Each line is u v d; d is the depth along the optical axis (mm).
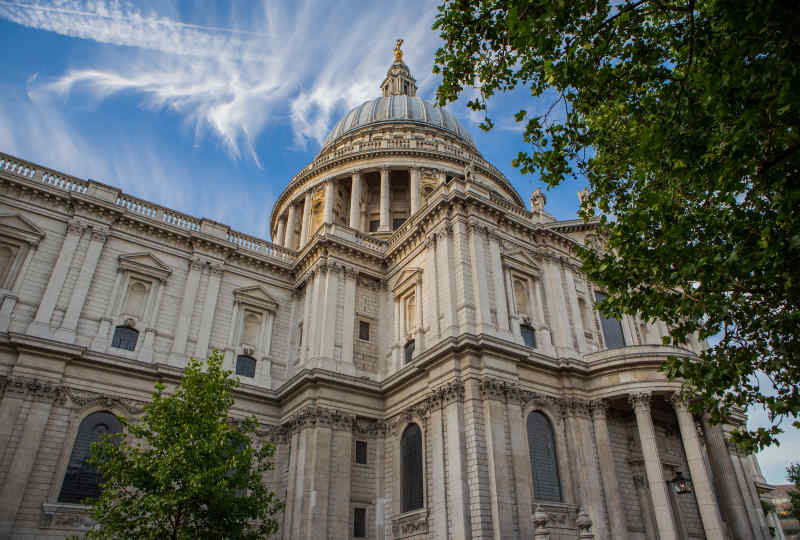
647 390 34281
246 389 39188
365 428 37781
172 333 38969
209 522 23656
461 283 35656
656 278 19094
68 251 36781
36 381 32156
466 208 38625
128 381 35688
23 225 36156
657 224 20141
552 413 34875
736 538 30750
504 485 29578
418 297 39312
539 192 45031
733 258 15641
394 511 34656
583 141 19250
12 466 29953
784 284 16453
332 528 33188
